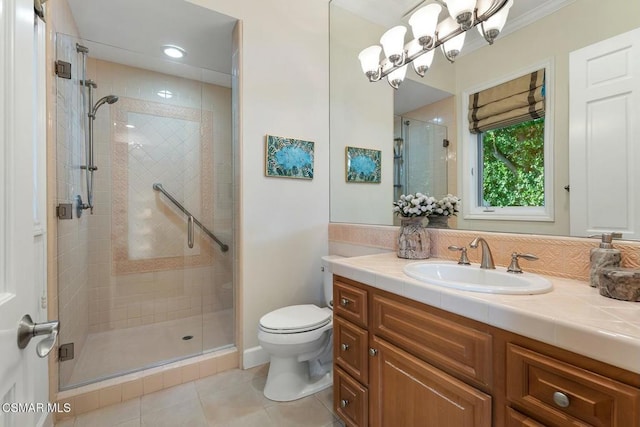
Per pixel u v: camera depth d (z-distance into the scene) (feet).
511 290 2.91
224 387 5.89
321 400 5.52
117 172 8.09
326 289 6.94
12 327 1.79
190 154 8.94
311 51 7.59
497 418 2.67
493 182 4.55
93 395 5.20
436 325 3.19
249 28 6.65
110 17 6.36
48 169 4.85
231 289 7.38
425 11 5.23
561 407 2.24
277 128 7.06
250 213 6.72
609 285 2.77
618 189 3.33
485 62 4.62
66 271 5.74
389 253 5.84
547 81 3.91
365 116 7.00
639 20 3.17
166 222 8.66
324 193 7.84
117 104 8.06
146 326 8.23
